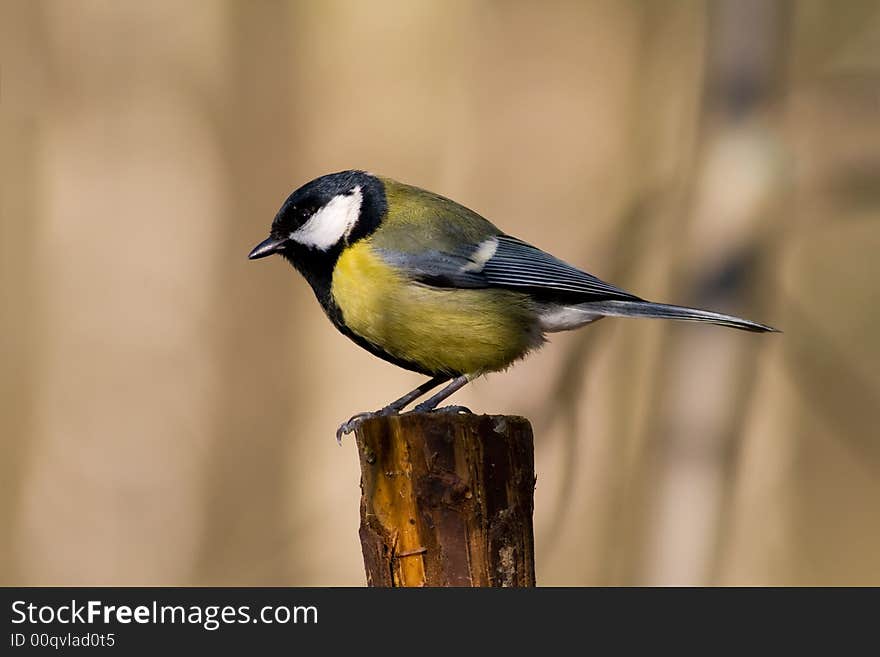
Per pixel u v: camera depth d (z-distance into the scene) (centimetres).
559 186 1411
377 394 1416
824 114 996
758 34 912
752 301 911
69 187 1453
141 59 1477
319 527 1184
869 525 1463
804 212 965
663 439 912
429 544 557
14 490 1412
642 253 970
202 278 1461
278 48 1501
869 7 1498
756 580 1430
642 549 942
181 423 1434
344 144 1477
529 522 572
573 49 1450
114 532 1390
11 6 1473
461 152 1436
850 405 1012
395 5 1487
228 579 1347
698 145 934
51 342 1434
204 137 1487
